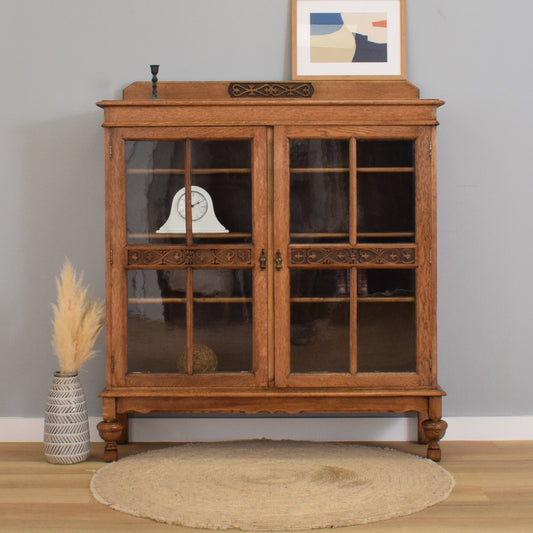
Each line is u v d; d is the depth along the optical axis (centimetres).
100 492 260
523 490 263
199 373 292
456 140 334
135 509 244
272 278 291
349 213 290
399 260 290
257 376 291
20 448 323
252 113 290
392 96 324
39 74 334
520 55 334
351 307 291
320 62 329
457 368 336
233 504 248
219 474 279
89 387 336
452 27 334
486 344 336
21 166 334
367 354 292
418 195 289
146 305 292
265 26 334
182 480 273
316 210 291
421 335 291
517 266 336
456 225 335
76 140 335
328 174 291
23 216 335
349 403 291
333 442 331
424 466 288
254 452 311
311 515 238
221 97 322
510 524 232
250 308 292
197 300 292
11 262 336
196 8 334
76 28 334
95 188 335
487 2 333
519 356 336
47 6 333
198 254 291
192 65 334
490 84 334
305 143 291
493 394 337
